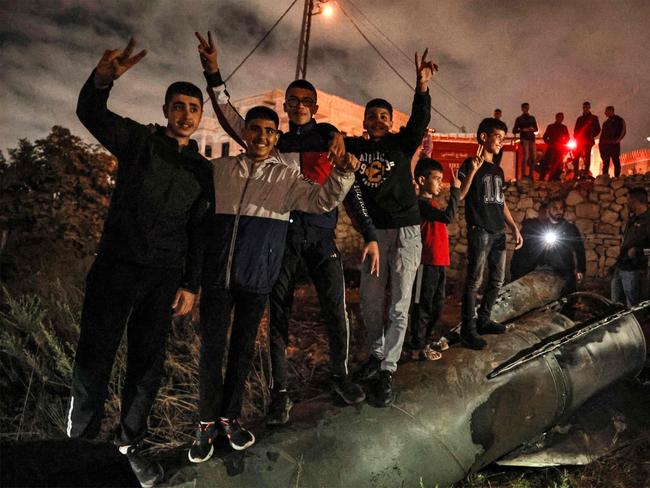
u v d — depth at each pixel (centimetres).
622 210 1095
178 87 244
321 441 280
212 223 248
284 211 266
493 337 387
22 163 876
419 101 324
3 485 213
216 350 252
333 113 2397
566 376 381
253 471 255
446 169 1357
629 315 443
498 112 1302
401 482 295
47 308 507
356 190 309
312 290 791
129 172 230
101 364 233
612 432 409
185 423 389
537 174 1352
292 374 475
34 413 393
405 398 318
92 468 235
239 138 312
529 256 556
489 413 339
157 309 238
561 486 350
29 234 815
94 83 213
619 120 1166
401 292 324
